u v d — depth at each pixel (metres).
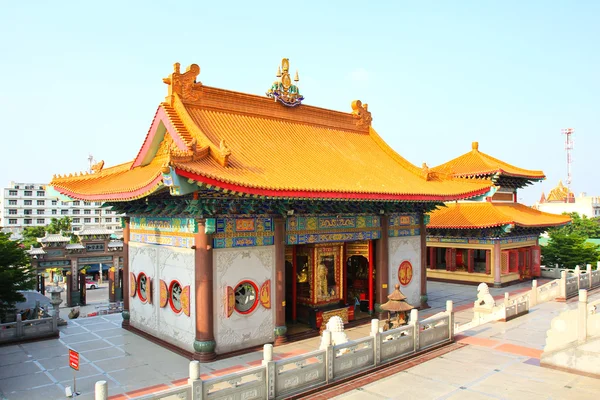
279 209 23.86
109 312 48.34
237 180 19.78
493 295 38.78
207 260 21.36
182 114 24.25
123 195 22.19
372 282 30.30
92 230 81.94
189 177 18.17
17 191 157.00
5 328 24.48
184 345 22.77
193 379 14.56
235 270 22.55
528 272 47.59
